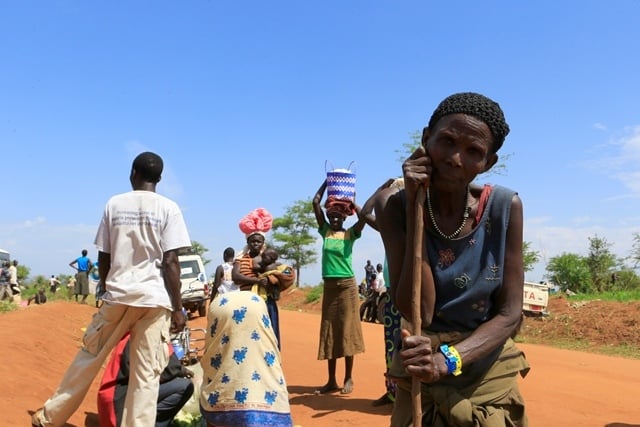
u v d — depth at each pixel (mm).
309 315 23094
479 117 2438
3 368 6242
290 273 6934
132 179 5254
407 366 2482
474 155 2459
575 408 7039
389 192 2811
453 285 2646
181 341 7613
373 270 26422
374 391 7629
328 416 6258
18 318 10492
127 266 4965
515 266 2652
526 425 2807
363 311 21484
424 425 2705
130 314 4863
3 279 23609
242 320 4383
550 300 20062
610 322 16375
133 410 4773
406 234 2664
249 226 6969
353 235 7316
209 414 4320
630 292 21719
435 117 2535
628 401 7535
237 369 4305
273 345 4480
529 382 8828
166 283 5051
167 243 5055
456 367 2496
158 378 4918
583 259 30938
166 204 5125
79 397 4918
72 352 8852
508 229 2637
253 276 6871
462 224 2619
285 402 4387
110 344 4926
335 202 7211
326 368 9602
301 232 55625
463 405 2605
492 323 2643
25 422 4953
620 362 11758
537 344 16453
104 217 5129
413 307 2514
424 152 2500
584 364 11180
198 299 18938
